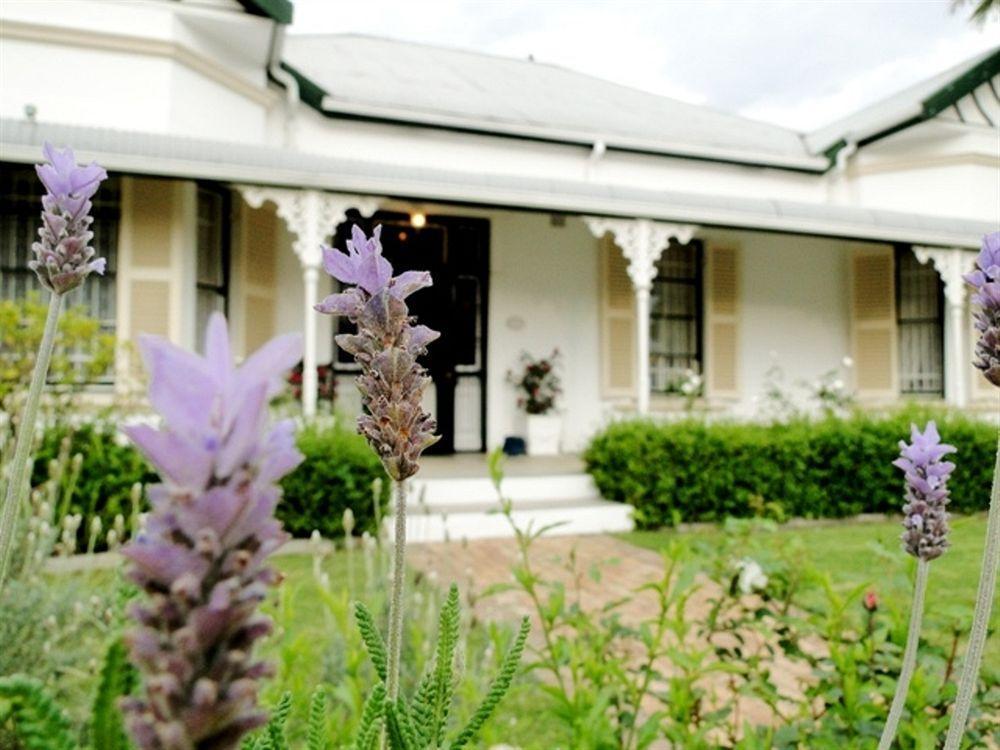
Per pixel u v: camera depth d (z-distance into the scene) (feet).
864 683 6.20
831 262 42.06
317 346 32.63
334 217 26.84
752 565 7.03
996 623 6.54
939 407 34.04
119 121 26.96
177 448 1.18
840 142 42.34
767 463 28.45
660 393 38.55
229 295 29.32
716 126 46.75
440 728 3.27
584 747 5.29
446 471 29.68
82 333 21.44
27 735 1.81
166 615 1.19
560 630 13.07
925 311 40.52
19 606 8.25
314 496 22.48
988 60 39.01
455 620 3.40
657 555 22.36
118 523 9.71
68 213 3.62
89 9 26.84
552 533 26.03
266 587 1.25
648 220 31.42
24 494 9.94
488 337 35.91
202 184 28.02
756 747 5.65
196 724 1.13
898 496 30.12
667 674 10.62
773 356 40.37
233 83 30.37
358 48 44.88
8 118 23.61
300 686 5.81
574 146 38.37
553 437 35.65
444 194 27.91
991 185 40.29
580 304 37.47
